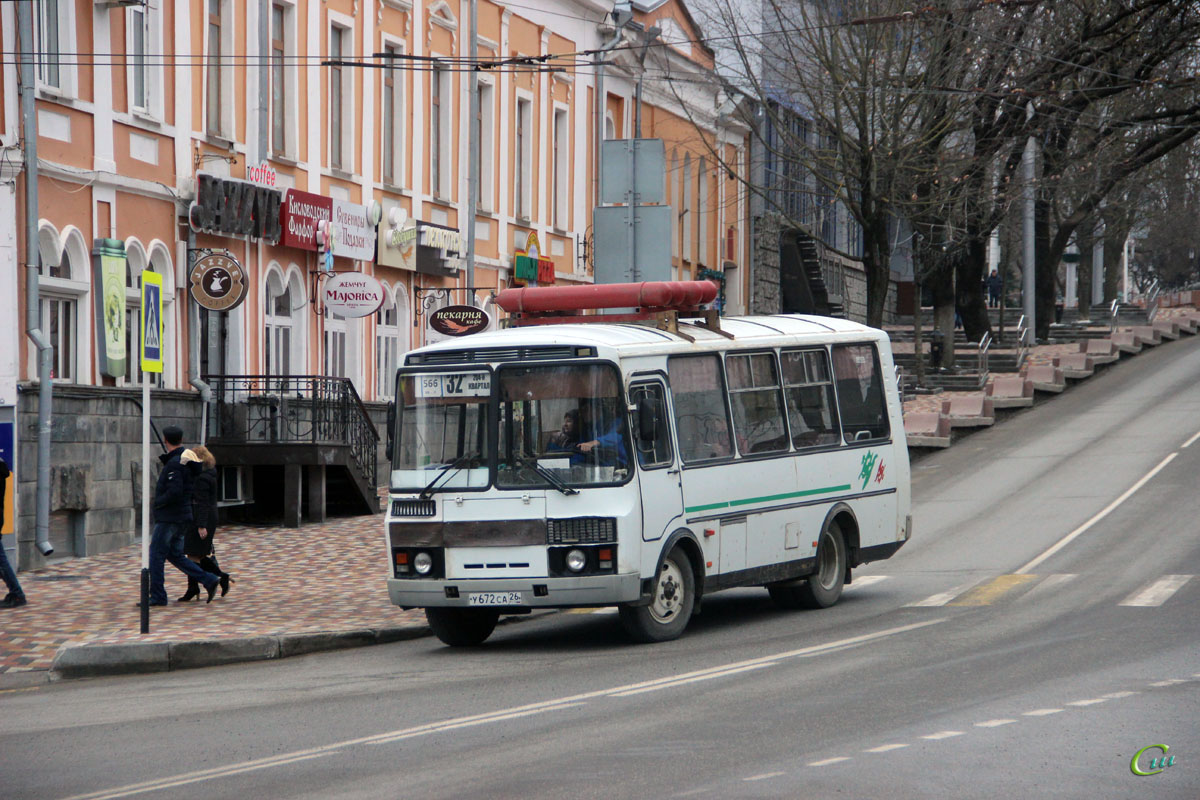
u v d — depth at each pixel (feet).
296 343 112.68
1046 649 52.75
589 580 57.41
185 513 70.13
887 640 56.90
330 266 114.21
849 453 73.05
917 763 35.06
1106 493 105.60
